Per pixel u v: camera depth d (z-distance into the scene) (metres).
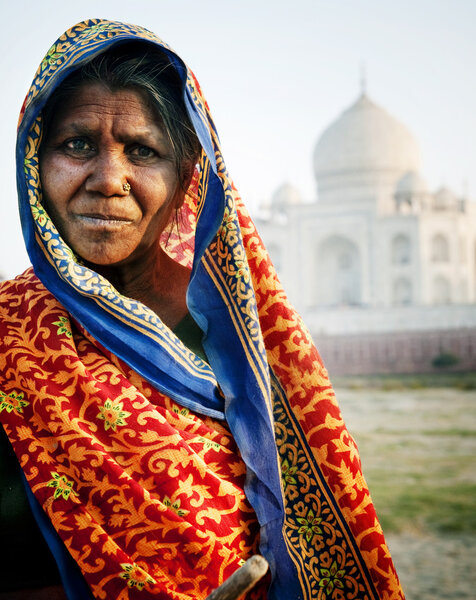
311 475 1.34
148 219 1.27
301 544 1.31
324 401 1.37
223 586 0.98
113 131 1.24
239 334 1.31
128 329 1.25
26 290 1.32
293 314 1.41
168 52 1.24
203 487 1.19
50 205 1.26
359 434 26.89
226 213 1.31
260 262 1.40
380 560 1.32
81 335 1.27
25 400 1.21
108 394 1.20
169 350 1.26
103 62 1.26
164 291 1.41
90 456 1.16
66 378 1.20
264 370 1.29
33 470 1.17
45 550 1.21
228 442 1.28
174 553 1.15
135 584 1.13
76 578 1.15
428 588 13.49
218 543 1.17
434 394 33.88
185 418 1.24
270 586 1.23
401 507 18.67
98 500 1.15
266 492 1.25
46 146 1.26
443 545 15.93
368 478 21.53
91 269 1.34
